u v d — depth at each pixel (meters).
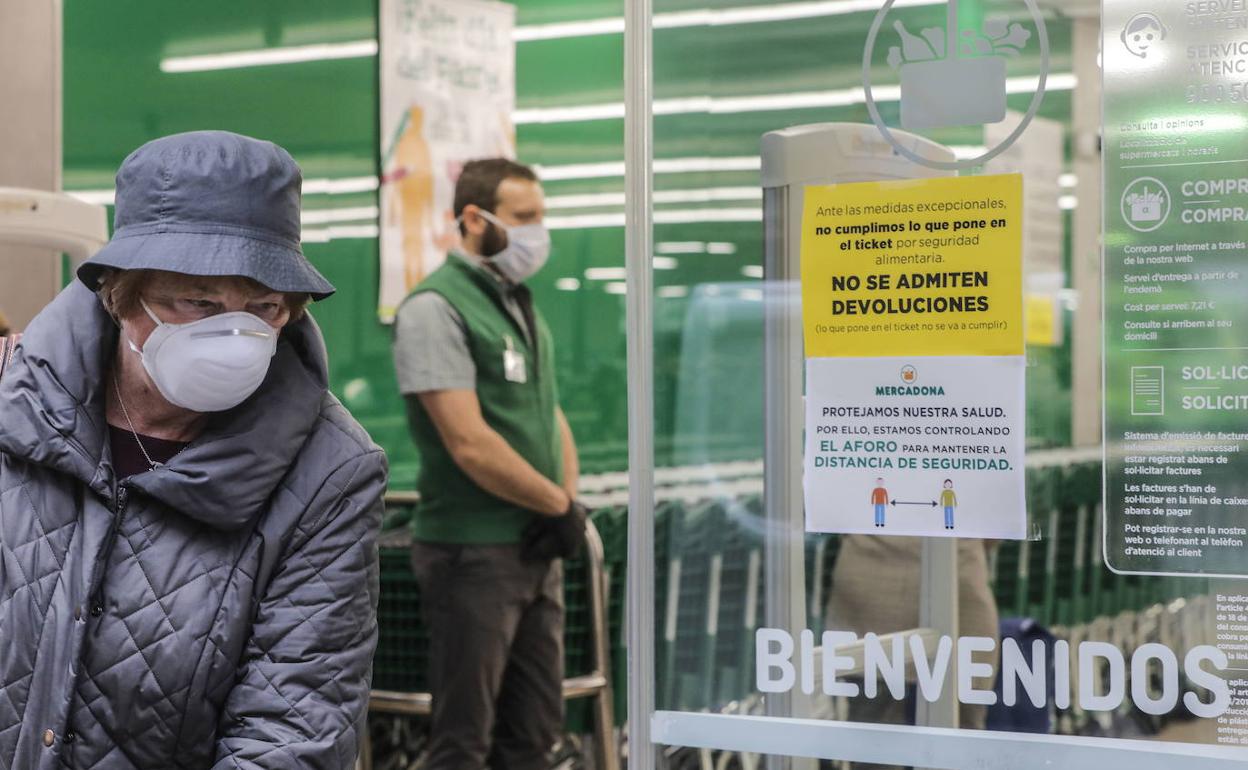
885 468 1.57
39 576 1.68
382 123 4.61
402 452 4.56
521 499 4.30
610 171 4.64
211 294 1.66
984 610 1.54
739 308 1.63
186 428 1.78
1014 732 1.52
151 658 1.68
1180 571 1.45
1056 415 1.50
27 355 1.68
